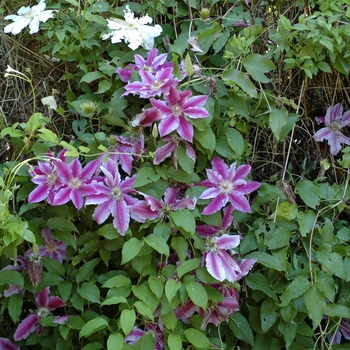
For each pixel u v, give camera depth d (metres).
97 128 1.35
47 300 1.25
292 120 1.32
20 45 1.40
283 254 1.26
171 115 1.18
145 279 1.23
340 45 1.29
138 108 1.30
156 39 1.40
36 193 1.18
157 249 1.13
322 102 1.46
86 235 1.24
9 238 1.09
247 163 1.41
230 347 1.31
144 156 1.20
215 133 1.29
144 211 1.19
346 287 1.31
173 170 1.22
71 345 1.26
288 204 1.30
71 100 1.35
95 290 1.21
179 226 1.16
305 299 1.19
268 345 1.29
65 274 1.27
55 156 1.29
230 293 1.23
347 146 1.43
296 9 1.42
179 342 1.14
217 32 1.31
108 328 1.15
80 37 1.33
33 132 1.19
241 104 1.27
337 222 1.38
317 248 1.29
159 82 1.20
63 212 1.22
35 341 1.27
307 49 1.30
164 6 1.41
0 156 1.37
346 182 1.35
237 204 1.24
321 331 1.26
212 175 1.24
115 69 1.30
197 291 1.15
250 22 1.39
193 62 1.35
